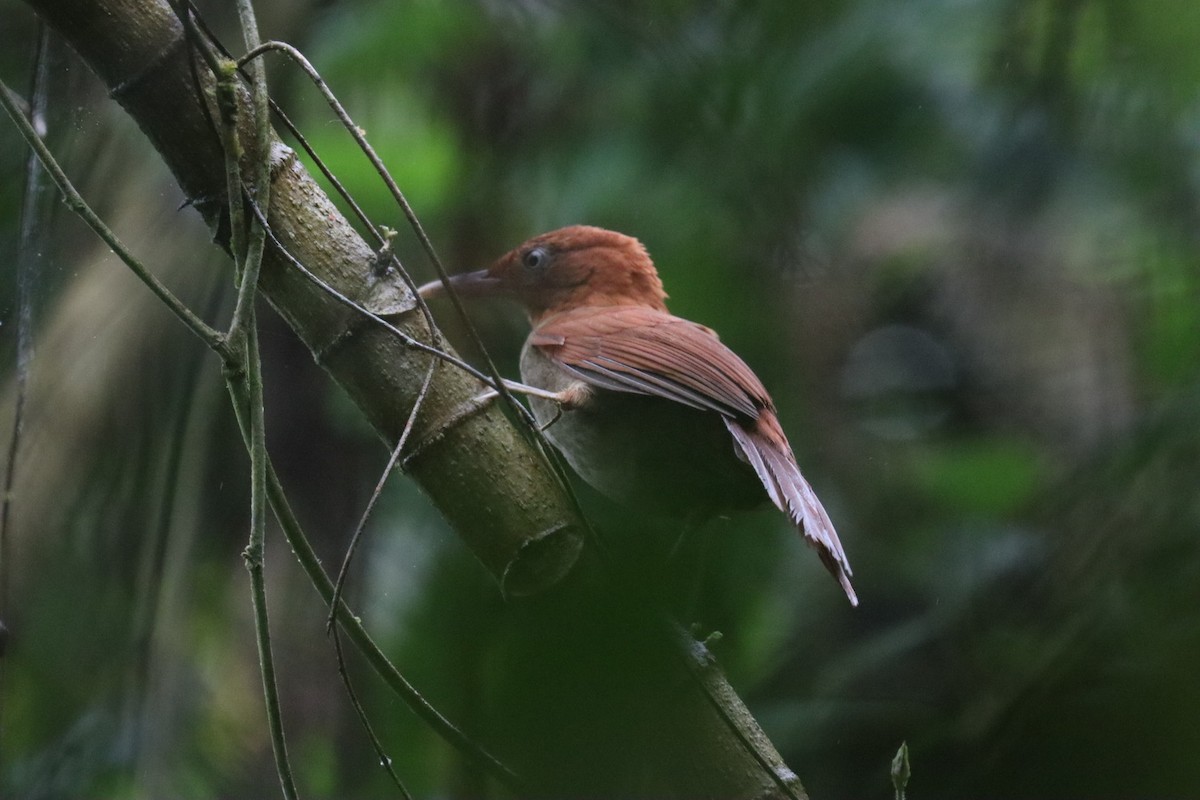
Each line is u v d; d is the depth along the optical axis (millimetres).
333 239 6367
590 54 13648
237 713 10359
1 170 9375
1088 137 12828
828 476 14883
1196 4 12031
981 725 10102
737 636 10977
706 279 13414
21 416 7332
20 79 10656
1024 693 9523
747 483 9211
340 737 10734
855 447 15148
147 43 6113
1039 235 15445
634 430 9141
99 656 8469
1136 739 7301
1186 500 10688
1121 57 12406
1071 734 8422
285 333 11836
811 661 11836
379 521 11195
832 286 15469
